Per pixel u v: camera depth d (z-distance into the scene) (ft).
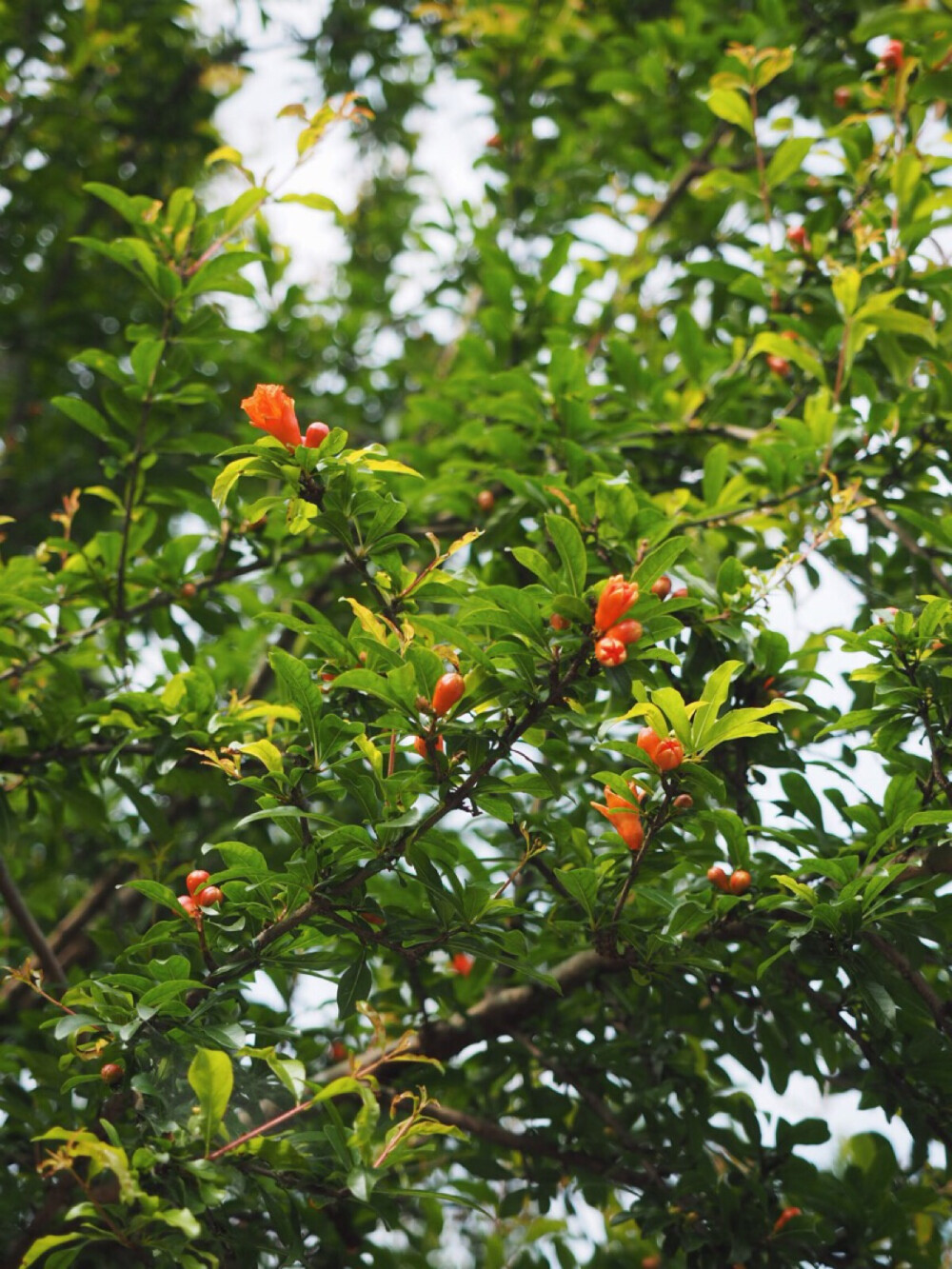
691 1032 11.55
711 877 8.75
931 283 12.32
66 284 20.18
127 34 19.04
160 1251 7.16
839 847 9.43
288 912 7.97
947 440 11.76
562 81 18.83
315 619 8.52
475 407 13.08
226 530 12.46
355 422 20.08
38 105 18.80
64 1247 9.78
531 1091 11.81
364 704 8.77
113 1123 8.37
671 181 17.20
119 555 12.25
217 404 12.12
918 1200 11.09
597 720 8.48
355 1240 11.55
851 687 11.61
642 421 12.65
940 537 9.91
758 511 12.08
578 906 9.72
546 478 10.95
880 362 13.24
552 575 7.65
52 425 20.49
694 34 16.48
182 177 21.20
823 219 13.76
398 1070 11.44
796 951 8.58
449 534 13.76
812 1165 10.82
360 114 10.73
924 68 12.89
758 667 9.64
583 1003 11.95
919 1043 9.45
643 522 9.73
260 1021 10.32
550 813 11.44
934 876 8.27
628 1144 11.09
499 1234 14.44
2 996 14.08
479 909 7.96
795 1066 10.69
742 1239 10.27
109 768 10.15
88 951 15.34
